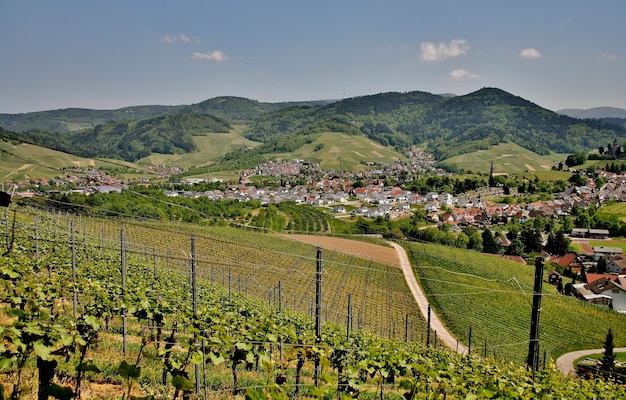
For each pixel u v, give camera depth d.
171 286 24.66
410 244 81.88
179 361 11.09
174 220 68.06
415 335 43.16
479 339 44.66
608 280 70.31
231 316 16.44
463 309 52.53
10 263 16.11
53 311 14.50
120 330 17.73
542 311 55.91
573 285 71.12
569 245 95.19
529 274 72.50
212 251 58.66
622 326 54.88
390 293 56.38
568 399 13.80
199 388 11.77
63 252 27.06
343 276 61.22
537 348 14.77
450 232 101.94
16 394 5.90
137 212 56.47
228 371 15.91
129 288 16.48
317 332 14.28
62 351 7.72
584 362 42.78
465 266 70.06
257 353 13.88
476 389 12.08
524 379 14.30
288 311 32.06
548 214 125.44
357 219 114.06
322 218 112.25
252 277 51.59
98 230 46.66
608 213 120.56
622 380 34.03
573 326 53.06
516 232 104.56
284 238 79.06
